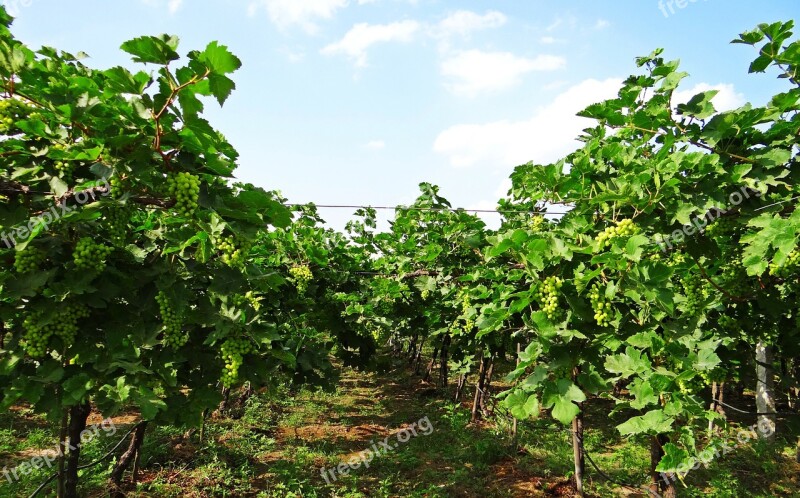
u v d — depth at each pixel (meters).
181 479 7.56
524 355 4.11
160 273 4.38
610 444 10.01
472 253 8.48
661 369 3.94
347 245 11.54
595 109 4.79
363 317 9.98
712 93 4.36
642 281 3.68
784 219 4.02
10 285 3.61
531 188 5.62
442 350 14.04
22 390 3.77
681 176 4.21
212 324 4.67
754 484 8.40
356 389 15.40
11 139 3.66
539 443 9.68
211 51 2.84
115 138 3.32
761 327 5.32
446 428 10.75
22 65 3.38
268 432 10.50
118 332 4.07
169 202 3.60
